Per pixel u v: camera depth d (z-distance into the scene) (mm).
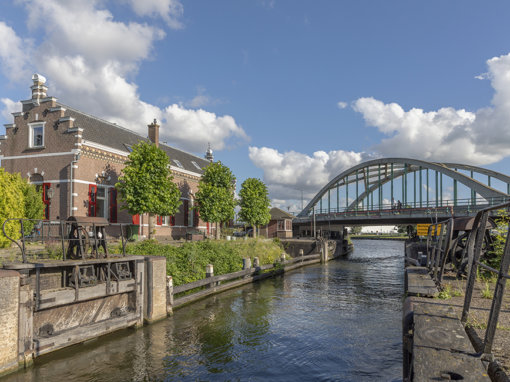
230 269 21953
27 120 22984
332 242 42438
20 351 8492
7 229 14328
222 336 11211
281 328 12055
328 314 13961
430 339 3186
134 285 12117
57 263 9742
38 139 22844
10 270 8445
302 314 13961
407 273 9625
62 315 10102
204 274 19156
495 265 11023
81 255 10930
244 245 27828
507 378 2957
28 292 8750
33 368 8609
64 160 21688
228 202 31844
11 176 18062
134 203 21812
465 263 9430
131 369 8711
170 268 17031
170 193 23828
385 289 19953
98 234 12148
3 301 8047
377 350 9883
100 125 26859
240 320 13039
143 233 26172
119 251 16109
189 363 9094
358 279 24141
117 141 26500
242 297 17312
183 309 14703
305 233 64500
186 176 32688
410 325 4535
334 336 11164
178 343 10562
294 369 8688
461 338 3217
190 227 33094
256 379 8172
